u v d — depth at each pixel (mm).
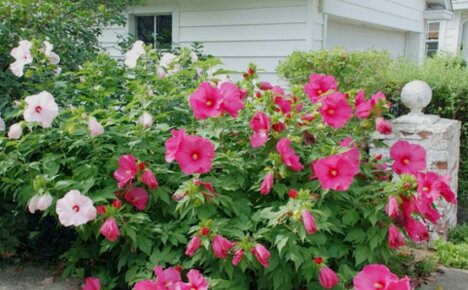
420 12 10461
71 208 2312
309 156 2615
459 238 4094
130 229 2385
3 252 3240
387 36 9930
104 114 3020
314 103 2795
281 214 2250
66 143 2744
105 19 5047
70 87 3389
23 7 3869
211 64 3201
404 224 2512
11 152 2771
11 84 3389
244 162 2607
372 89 5332
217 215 2457
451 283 3203
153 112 3016
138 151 2680
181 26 7414
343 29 8258
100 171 2699
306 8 6426
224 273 2375
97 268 2889
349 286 2488
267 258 2172
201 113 2521
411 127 3988
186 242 2410
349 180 2381
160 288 2135
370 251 2451
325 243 2473
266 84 2869
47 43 3209
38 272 3105
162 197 2539
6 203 3215
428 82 5434
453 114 5398
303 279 2463
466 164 5422
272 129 2584
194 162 2377
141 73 3320
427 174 2508
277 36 6672
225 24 7043
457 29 12070
